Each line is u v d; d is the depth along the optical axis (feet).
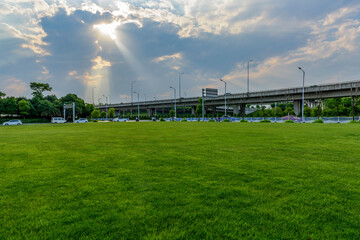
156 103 316.60
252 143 34.63
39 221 10.39
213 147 30.83
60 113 249.14
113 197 12.99
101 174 17.69
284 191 13.76
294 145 32.24
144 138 43.65
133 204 12.05
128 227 9.84
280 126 82.02
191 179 16.15
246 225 9.95
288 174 17.25
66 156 25.31
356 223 10.12
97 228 9.78
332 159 22.63
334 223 10.17
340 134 47.67
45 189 14.39
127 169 19.13
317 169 18.69
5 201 12.55
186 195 13.20
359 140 37.60
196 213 10.99
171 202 12.23
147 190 14.05
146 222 10.21
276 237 9.12
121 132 60.23
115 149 30.07
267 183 15.19
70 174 17.76
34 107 232.53
